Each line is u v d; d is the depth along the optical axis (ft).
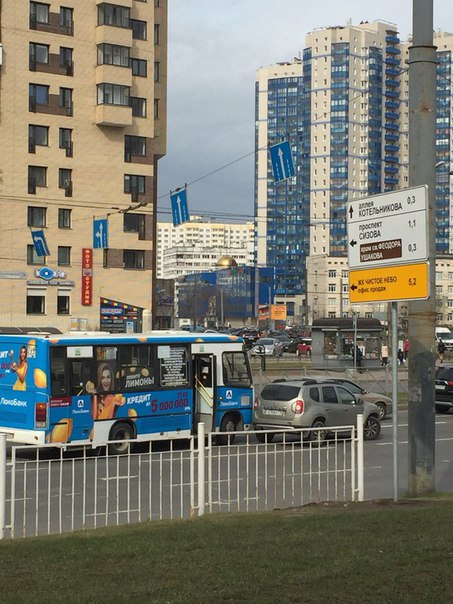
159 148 236.22
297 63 486.38
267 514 34.42
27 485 43.16
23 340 63.41
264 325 432.66
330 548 25.45
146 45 222.07
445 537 27.07
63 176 209.26
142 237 220.02
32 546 27.02
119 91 212.64
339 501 38.78
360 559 23.75
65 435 62.90
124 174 217.56
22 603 19.44
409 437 38.58
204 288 460.14
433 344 38.04
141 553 25.21
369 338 177.88
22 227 203.31
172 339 70.74
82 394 64.13
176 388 70.69
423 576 21.81
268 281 476.54
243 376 75.82
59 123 207.72
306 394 72.64
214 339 73.72
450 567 22.81
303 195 472.03
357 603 19.43
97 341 65.36
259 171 489.26
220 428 73.61
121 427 66.74
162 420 69.46
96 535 29.37
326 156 462.19
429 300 37.55
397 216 34.73
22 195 203.00
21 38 202.39
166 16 238.48
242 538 27.61
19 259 202.90
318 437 40.57
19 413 63.21
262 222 482.69
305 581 21.29
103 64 210.59
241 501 39.50
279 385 74.02
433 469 38.45
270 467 41.70
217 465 39.42
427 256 33.45
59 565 23.67
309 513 34.22
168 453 40.52
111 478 36.22
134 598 19.77
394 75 472.03
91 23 211.61
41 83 205.26
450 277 439.63
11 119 201.26
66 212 209.97
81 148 211.00
